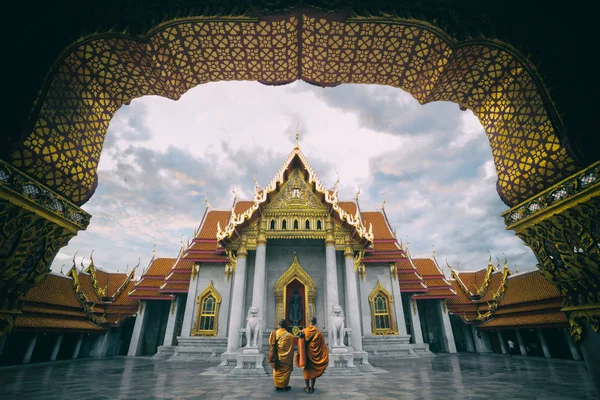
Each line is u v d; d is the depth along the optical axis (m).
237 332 16.55
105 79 8.07
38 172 6.44
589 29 6.16
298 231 18.50
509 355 29.00
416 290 29.50
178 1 6.98
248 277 19.66
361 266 26.20
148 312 34.00
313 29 7.83
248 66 8.93
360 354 16.27
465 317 35.16
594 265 6.20
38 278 7.18
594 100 5.93
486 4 6.94
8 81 5.71
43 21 6.20
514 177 7.76
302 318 18.58
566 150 6.11
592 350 6.63
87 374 16.08
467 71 8.02
